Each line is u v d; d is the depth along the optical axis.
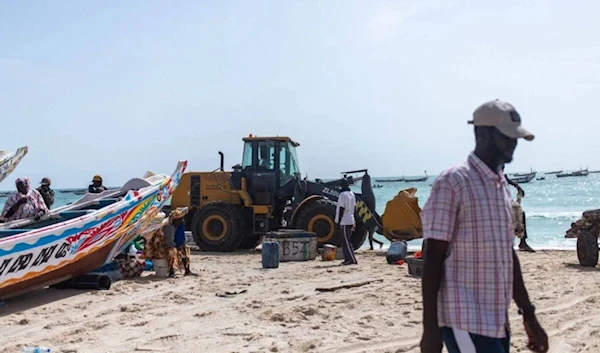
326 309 7.59
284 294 8.68
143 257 10.66
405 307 7.64
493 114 2.76
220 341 6.19
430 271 2.74
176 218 10.67
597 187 97.56
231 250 15.80
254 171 16.28
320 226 14.96
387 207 14.29
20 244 7.77
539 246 20.61
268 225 16.14
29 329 6.82
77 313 7.61
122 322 7.07
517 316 7.14
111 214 9.73
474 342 2.70
